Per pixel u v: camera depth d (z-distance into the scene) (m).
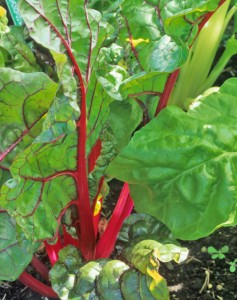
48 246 0.53
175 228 0.49
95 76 0.45
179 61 0.43
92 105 0.46
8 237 0.48
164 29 0.44
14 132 0.44
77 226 0.53
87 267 0.46
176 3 0.46
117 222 0.54
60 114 0.39
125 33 0.48
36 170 0.43
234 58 0.84
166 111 0.48
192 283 0.61
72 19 0.40
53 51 0.36
